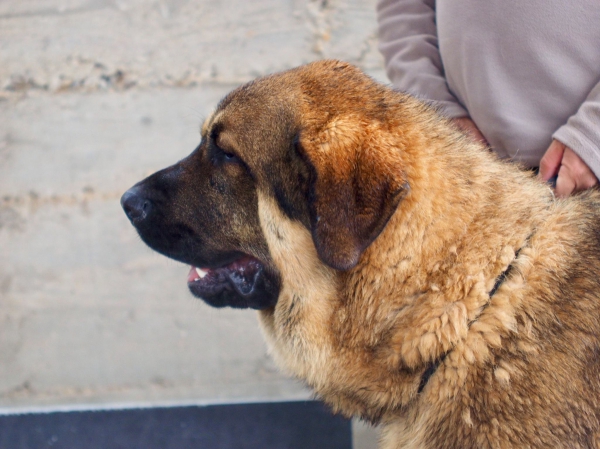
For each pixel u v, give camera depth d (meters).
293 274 1.34
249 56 2.43
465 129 1.42
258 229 1.36
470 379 1.26
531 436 1.23
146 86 2.36
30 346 1.82
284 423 1.67
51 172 2.11
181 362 1.79
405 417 1.32
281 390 1.74
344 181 1.26
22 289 1.90
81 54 2.47
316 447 1.64
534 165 1.43
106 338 1.83
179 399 1.73
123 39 2.53
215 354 1.81
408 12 1.56
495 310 1.26
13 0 2.71
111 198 2.05
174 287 1.91
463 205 1.29
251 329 1.85
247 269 1.40
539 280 1.27
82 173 2.11
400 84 1.54
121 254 1.96
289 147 1.31
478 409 1.25
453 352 1.27
